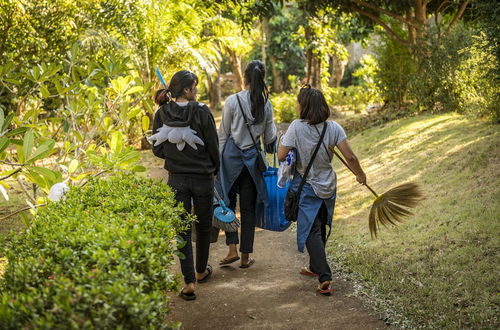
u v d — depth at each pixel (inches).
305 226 161.2
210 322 149.4
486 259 165.6
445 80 422.6
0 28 326.6
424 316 141.5
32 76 214.1
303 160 161.6
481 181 228.5
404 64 498.6
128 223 113.2
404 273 170.2
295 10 949.8
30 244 104.3
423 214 216.1
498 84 296.8
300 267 193.5
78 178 180.9
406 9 487.2
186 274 162.9
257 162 185.8
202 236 171.5
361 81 896.9
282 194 185.0
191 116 159.2
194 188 163.6
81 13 379.2
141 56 496.7
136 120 474.3
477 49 306.5
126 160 174.7
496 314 135.9
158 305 84.1
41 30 346.0
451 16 548.4
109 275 85.2
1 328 74.3
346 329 141.3
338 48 743.1
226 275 186.9
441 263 170.2
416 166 291.0
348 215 250.5
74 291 79.1
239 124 184.7
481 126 323.9
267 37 1043.3
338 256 196.2
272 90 1125.7
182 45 537.3
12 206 284.4
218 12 698.8
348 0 505.0
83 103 216.2
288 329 143.5
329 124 160.7
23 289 87.0
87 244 97.7
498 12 273.9
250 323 147.9
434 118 397.1
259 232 244.1
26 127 180.9
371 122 505.0
